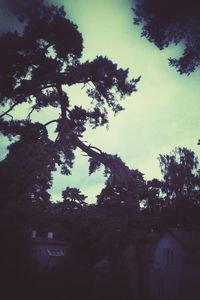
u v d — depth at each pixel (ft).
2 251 46.37
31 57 89.10
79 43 93.91
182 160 164.86
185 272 102.27
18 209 71.31
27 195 80.79
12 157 86.02
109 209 100.78
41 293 46.52
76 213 128.88
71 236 130.62
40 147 89.30
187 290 100.37
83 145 100.63
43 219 82.33
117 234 96.78
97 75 96.12
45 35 89.56
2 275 44.29
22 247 48.96
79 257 123.44
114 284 62.18
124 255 95.40
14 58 86.58
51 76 92.17
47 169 85.61
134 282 69.67
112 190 100.53
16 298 44.04
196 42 86.12
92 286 55.93
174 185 154.51
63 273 51.96
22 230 51.67
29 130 93.09
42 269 49.70
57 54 95.09
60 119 100.48
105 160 99.04
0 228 49.08
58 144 97.71
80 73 95.14
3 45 86.38
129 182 96.78
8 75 87.10
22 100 92.73
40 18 93.35
